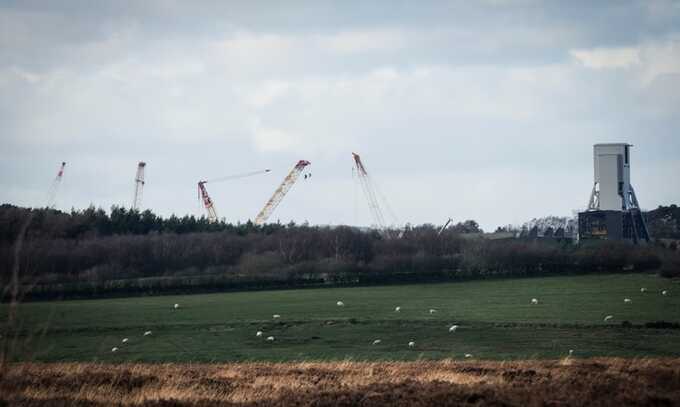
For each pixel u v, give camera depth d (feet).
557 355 206.39
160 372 131.13
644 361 137.08
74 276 446.19
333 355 213.66
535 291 419.13
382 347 230.89
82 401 98.48
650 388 97.91
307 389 105.60
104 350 229.66
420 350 222.07
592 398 91.91
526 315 309.63
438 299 386.73
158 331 274.36
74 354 220.23
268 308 350.84
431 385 103.65
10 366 92.22
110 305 366.63
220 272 508.53
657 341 232.53
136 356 215.31
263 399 98.94
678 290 413.80
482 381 109.50
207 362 200.34
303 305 364.58
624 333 250.37
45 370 129.70
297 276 478.18
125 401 99.86
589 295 393.91
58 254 462.19
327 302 376.68
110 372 125.39
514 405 88.94
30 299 391.24
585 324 272.31
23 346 92.84
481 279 488.85
